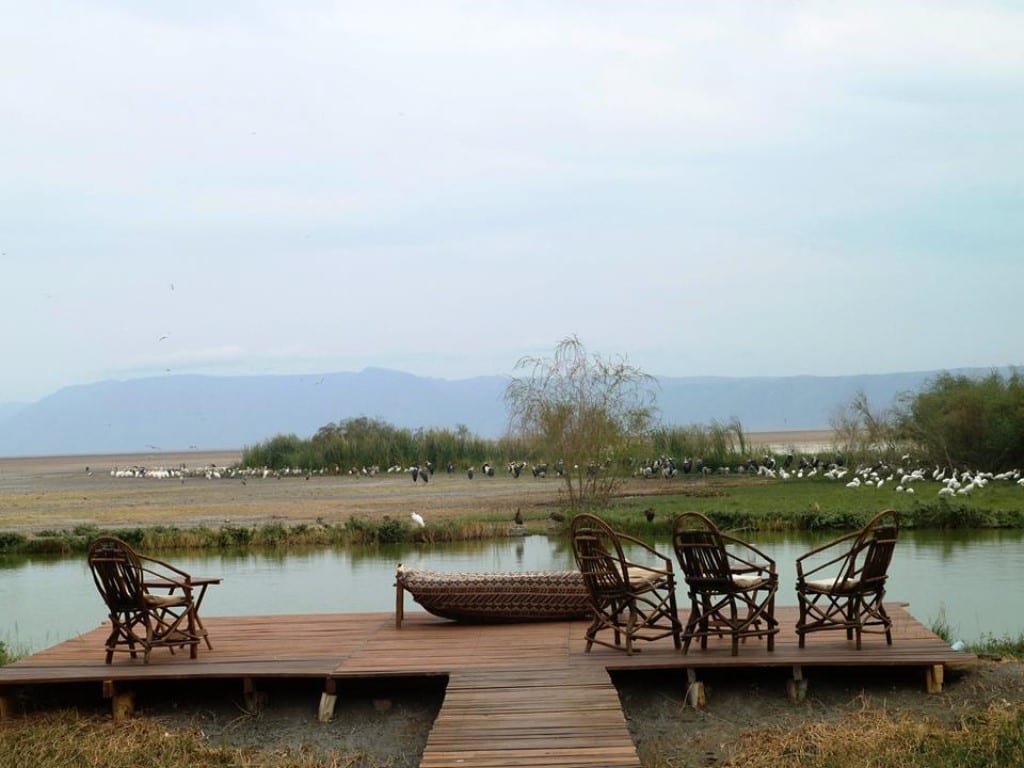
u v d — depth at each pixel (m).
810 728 9.91
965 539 25.67
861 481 42.25
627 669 10.69
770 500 34.81
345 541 28.17
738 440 54.59
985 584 18.86
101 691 11.30
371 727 10.52
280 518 35.31
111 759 9.80
